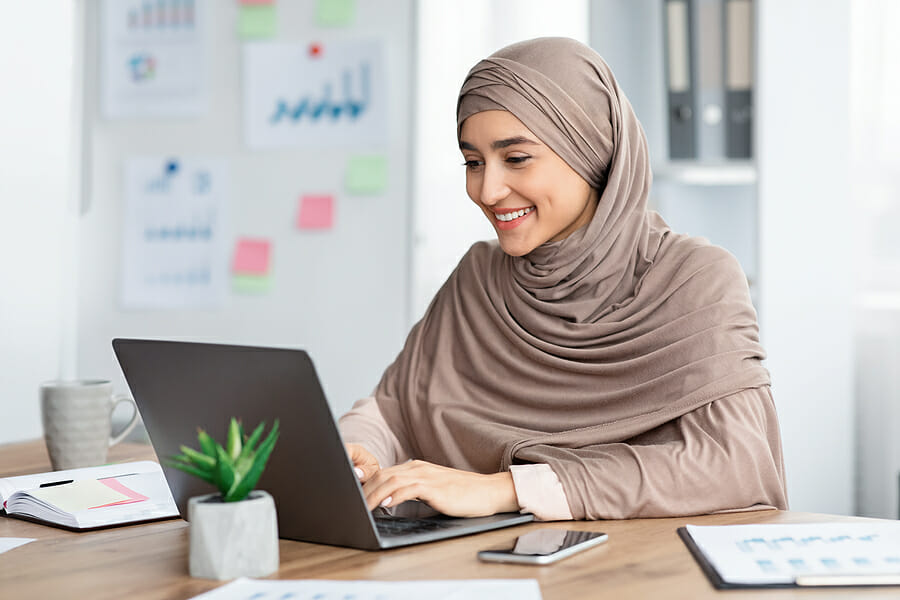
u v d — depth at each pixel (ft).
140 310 9.95
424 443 5.21
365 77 9.37
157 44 9.84
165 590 3.10
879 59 8.71
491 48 9.56
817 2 7.77
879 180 8.73
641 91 8.80
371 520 3.46
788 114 7.82
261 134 9.62
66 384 5.16
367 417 5.35
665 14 8.18
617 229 4.83
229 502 3.23
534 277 4.98
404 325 9.30
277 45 9.57
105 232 10.01
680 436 4.41
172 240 9.86
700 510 4.09
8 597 3.07
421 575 3.20
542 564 3.30
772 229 7.86
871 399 8.69
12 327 6.68
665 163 8.11
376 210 9.37
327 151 9.47
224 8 9.70
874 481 8.66
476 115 4.70
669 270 4.79
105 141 10.00
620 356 4.74
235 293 9.71
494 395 5.08
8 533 3.96
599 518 4.01
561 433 4.69
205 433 3.56
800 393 7.89
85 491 4.31
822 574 3.05
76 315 10.07
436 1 9.46
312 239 9.52
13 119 6.66
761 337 7.87
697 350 4.50
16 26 6.67
